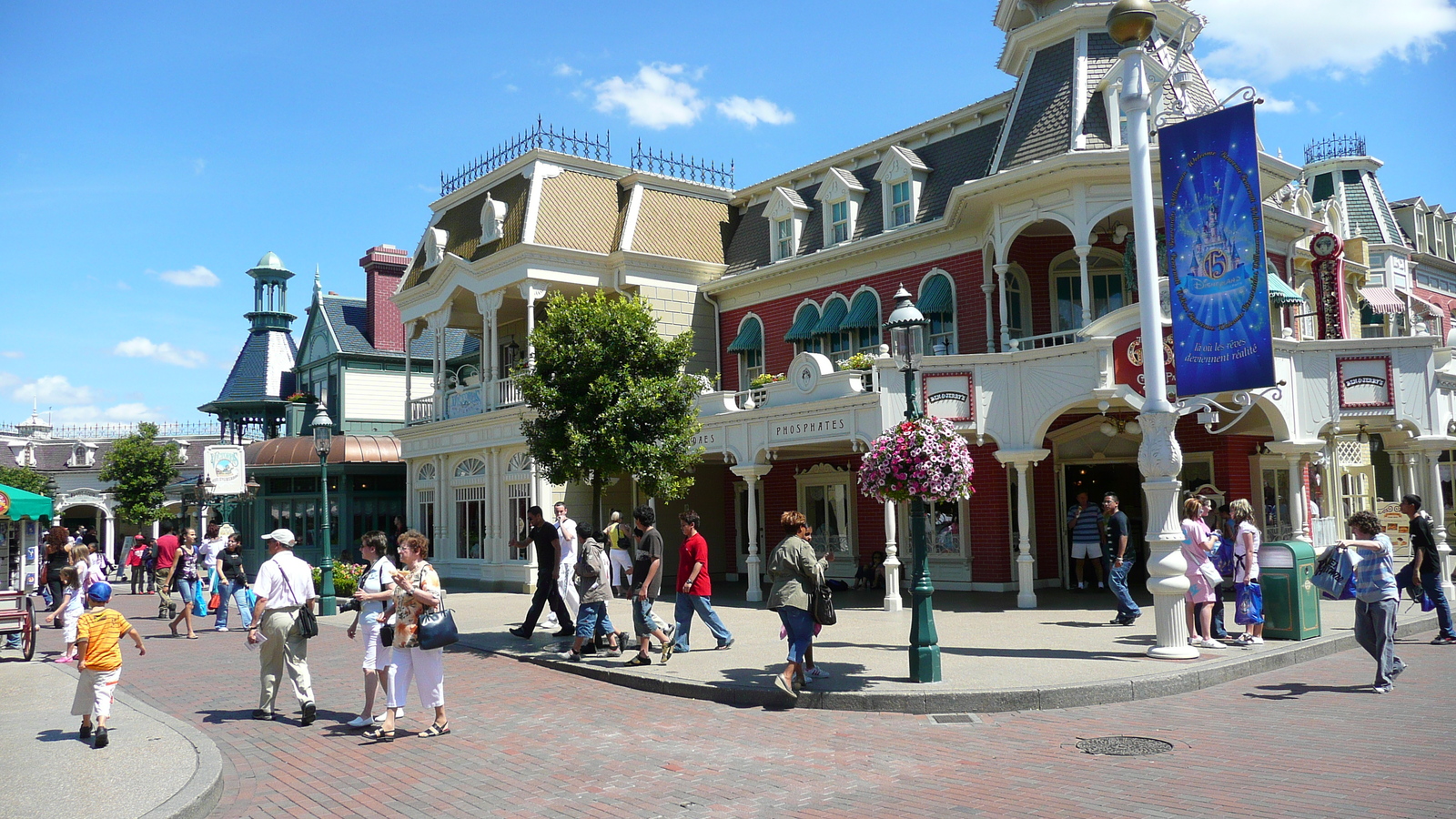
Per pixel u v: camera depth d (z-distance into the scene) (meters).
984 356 17.16
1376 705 8.80
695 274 27.42
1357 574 9.63
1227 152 12.25
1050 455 21.09
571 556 14.57
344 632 17.11
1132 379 15.84
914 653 10.05
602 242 26.66
